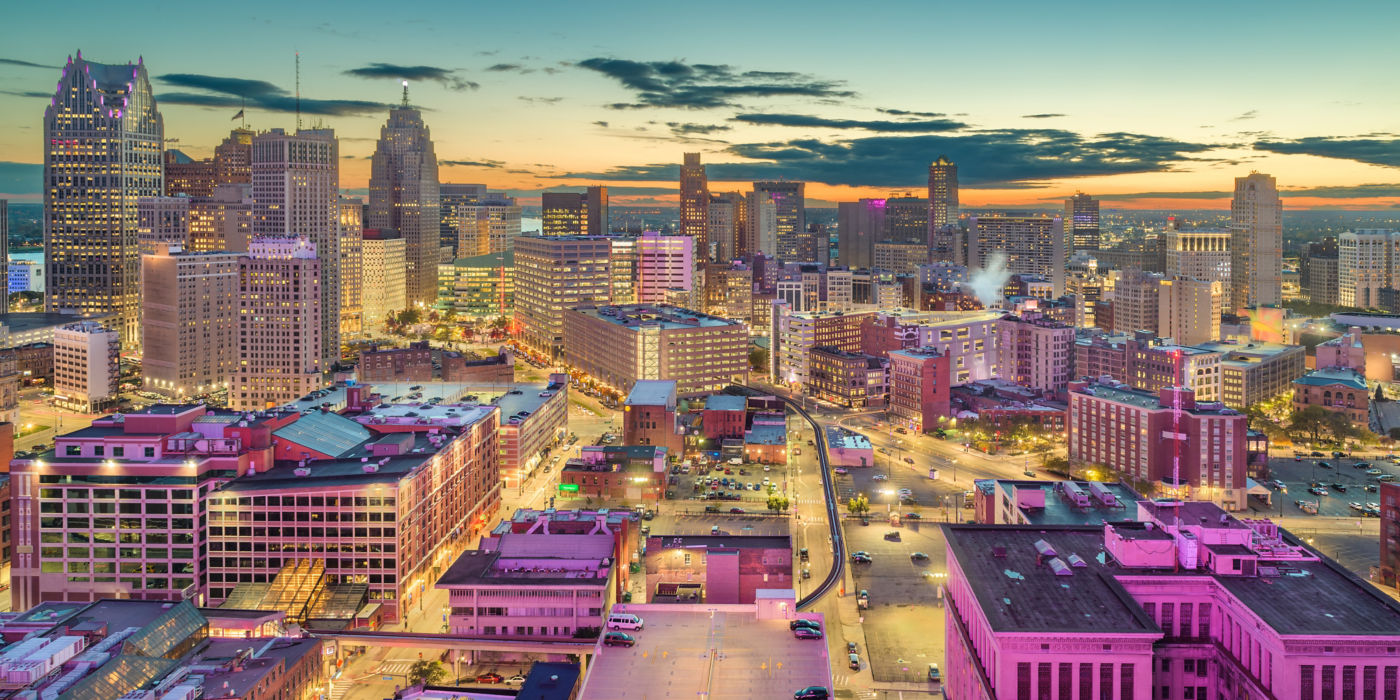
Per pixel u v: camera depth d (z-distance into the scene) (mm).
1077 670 169750
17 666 191125
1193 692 189000
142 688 194000
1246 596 181875
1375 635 164000
